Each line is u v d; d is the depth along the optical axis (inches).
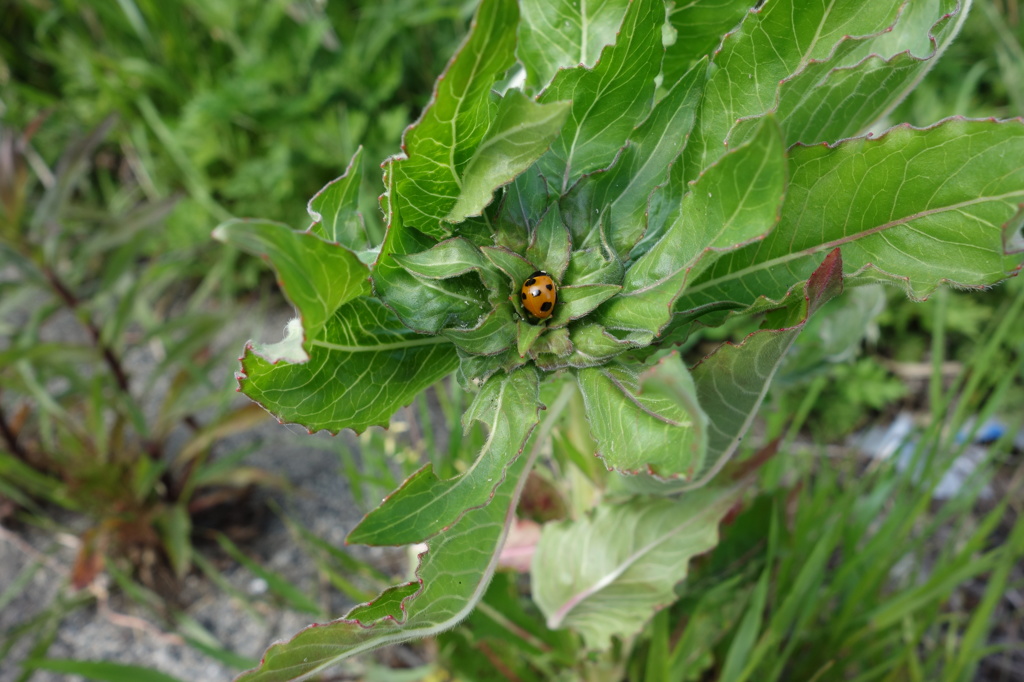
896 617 9.4
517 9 4.2
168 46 21.2
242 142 20.3
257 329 18.0
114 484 13.2
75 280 14.7
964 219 5.1
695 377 5.4
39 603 13.8
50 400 13.9
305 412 5.3
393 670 11.4
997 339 9.9
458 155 4.9
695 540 7.3
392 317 5.5
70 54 21.6
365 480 10.7
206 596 13.7
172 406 14.1
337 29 21.8
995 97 18.4
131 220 13.8
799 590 8.6
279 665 4.9
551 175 5.9
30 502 14.9
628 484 6.8
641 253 5.8
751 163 4.5
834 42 5.5
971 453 15.6
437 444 15.6
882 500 10.5
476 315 5.4
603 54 5.4
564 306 5.4
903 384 17.0
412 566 8.3
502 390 5.3
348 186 5.2
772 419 11.4
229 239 3.9
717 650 10.0
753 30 5.5
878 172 5.2
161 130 20.2
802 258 5.5
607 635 7.9
